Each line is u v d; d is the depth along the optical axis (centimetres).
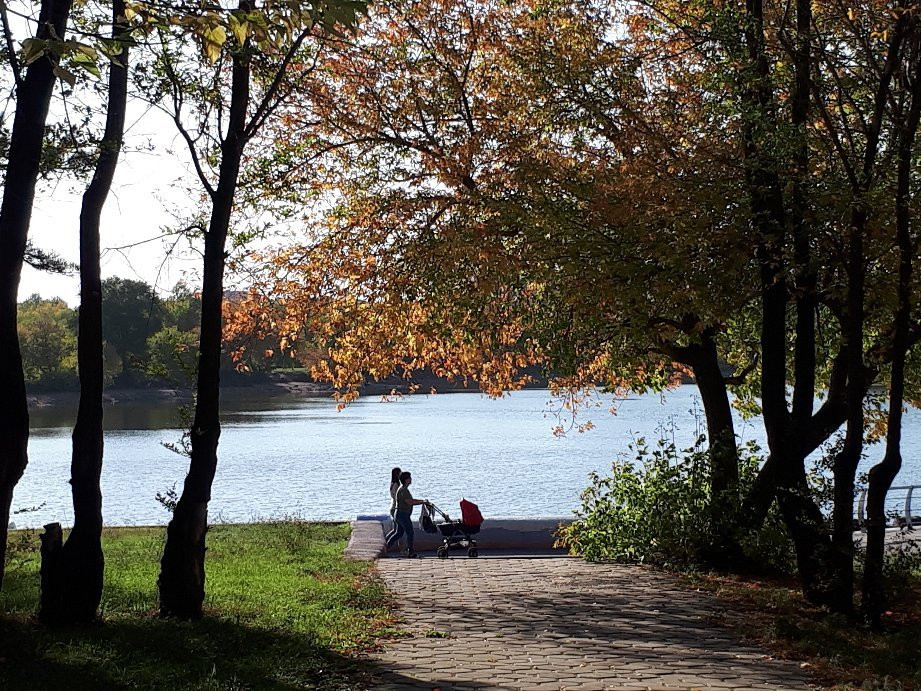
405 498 1733
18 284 863
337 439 6156
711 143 1277
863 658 943
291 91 1370
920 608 1247
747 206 1159
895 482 3384
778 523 1428
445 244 1446
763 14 1323
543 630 1029
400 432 6838
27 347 10194
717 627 1066
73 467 932
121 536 1758
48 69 865
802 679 843
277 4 623
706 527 1473
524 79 1417
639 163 1295
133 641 860
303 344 1883
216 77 1058
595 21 1427
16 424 859
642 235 1208
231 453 5153
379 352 1744
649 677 827
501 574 1430
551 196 1343
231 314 1717
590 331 1467
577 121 1364
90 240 941
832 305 1234
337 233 1669
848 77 1163
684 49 1373
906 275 1076
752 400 1861
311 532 1912
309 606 1109
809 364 1248
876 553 1104
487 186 1451
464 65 1512
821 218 1121
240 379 12506
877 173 1118
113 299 8725
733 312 1294
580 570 1475
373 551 1638
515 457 4869
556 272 1316
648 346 1558
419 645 941
